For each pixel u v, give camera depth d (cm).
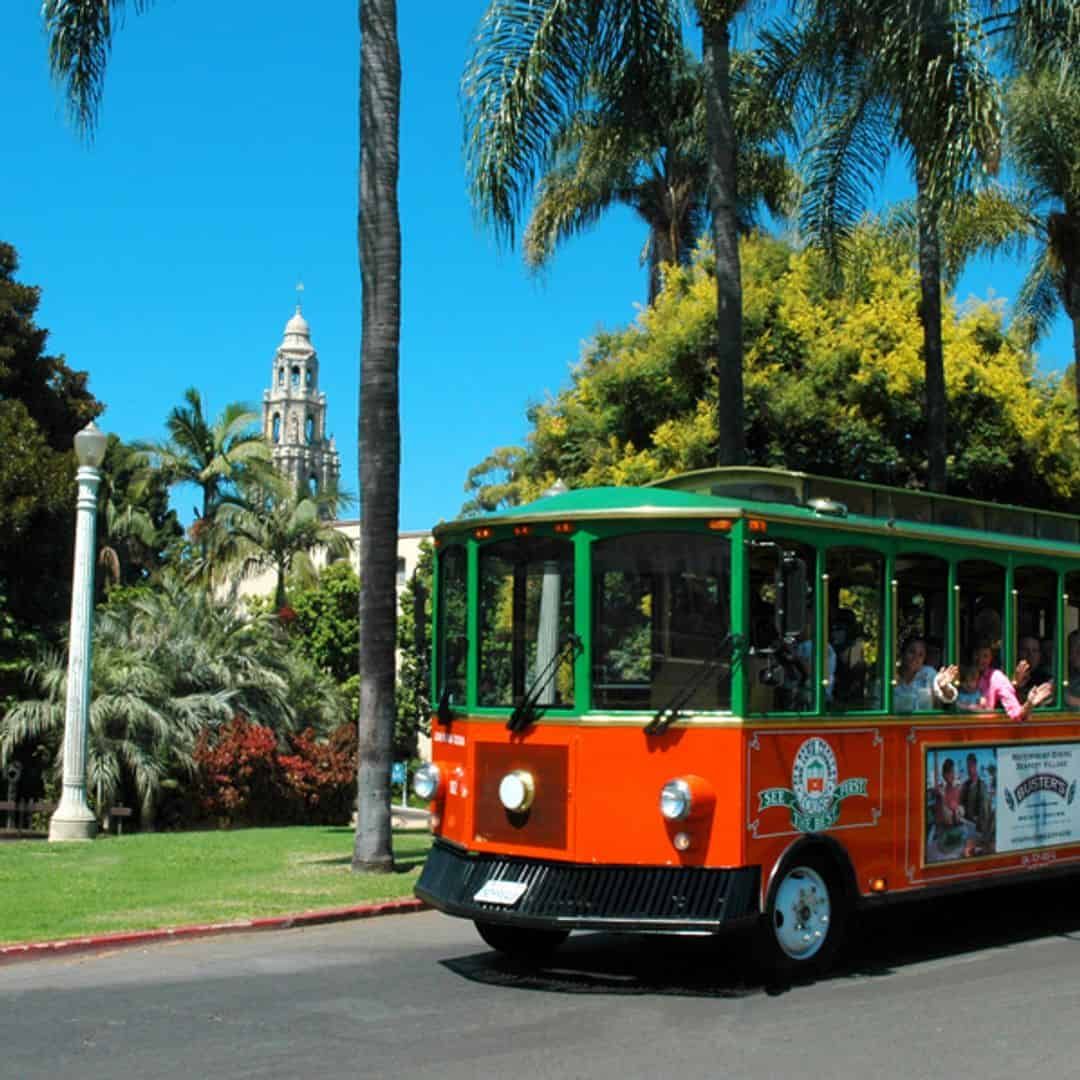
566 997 895
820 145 1936
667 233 2894
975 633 1119
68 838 1755
